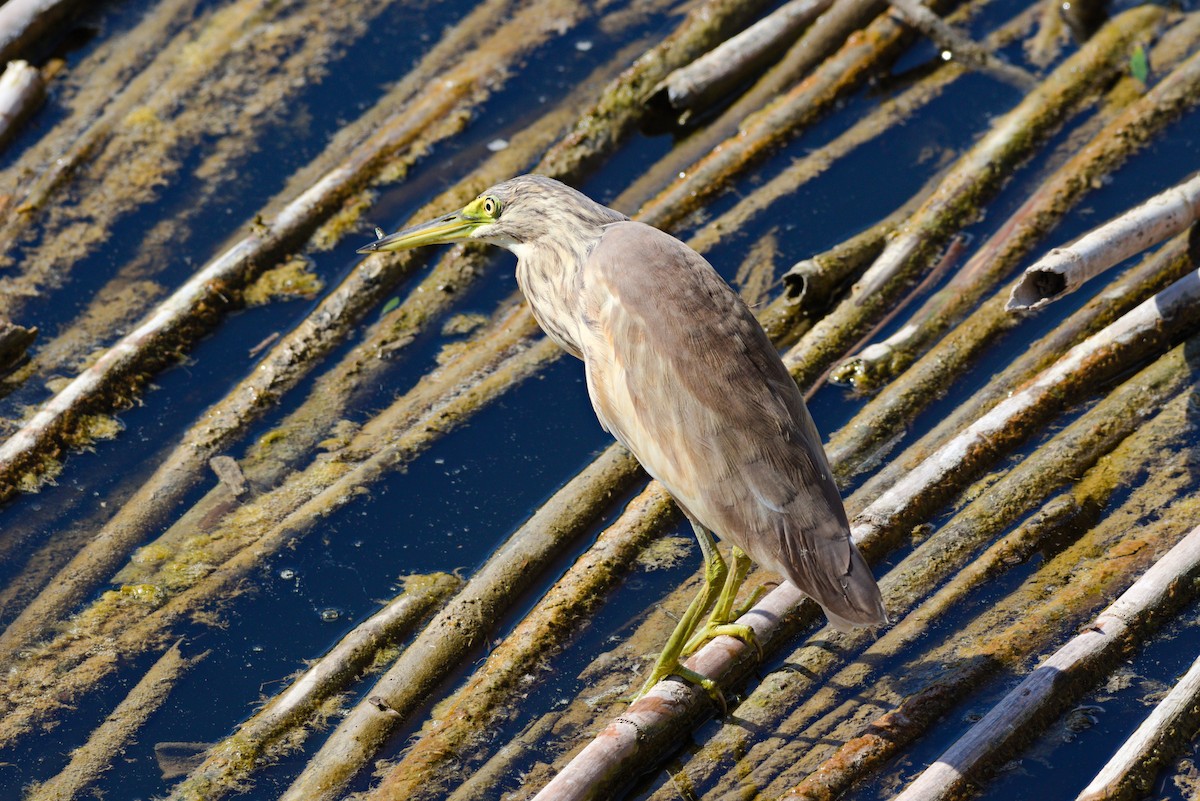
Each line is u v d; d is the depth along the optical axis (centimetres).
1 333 1217
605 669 961
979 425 1073
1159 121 1369
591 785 845
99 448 1165
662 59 1502
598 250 904
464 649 975
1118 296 1173
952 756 834
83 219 1379
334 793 892
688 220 1369
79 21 1611
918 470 1043
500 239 1033
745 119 1470
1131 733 862
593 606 998
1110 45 1471
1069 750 854
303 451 1154
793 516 803
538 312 1034
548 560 1037
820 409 1156
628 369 860
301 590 1046
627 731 866
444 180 1419
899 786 851
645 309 849
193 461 1141
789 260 1308
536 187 1002
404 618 1002
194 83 1535
